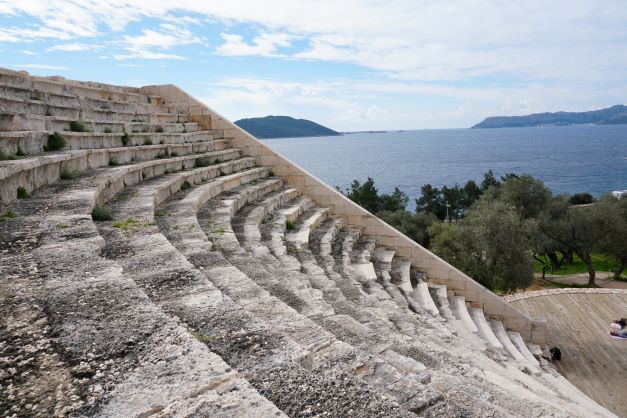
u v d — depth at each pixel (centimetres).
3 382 320
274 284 806
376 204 8588
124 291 471
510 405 657
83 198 821
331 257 1458
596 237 4038
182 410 302
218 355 398
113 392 315
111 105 1739
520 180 5047
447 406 478
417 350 751
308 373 396
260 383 377
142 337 388
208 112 2238
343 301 949
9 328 389
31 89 1281
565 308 2292
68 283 482
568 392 1173
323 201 2100
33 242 595
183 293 530
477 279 3162
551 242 4628
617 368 1689
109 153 1305
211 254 781
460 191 9138
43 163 901
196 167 1719
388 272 1659
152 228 786
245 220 1384
